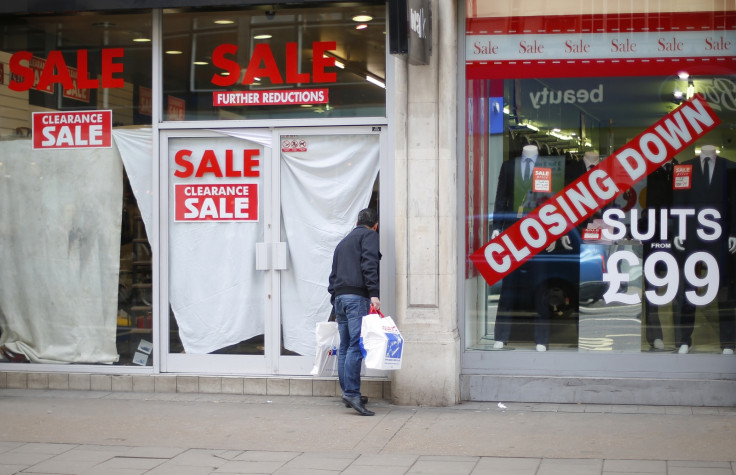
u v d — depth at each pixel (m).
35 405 8.65
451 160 8.52
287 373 9.03
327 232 8.95
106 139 9.40
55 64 9.48
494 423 7.74
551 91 8.67
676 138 8.51
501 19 8.72
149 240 9.30
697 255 8.49
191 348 9.22
